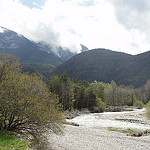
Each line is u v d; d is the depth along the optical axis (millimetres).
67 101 66938
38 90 12953
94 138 20438
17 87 11867
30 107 11711
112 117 48469
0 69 12352
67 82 70000
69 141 17781
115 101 104188
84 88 78375
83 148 15484
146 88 116000
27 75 13516
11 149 9141
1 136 10969
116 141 19156
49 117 12625
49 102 13164
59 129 13891
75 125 32156
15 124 13227
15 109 11422
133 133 23828
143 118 46344
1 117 12453
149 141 19438
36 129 12562
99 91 94500
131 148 16422
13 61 13266
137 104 106125
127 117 48469
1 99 11062
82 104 76125
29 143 12023
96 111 68125
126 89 117625
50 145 14750
